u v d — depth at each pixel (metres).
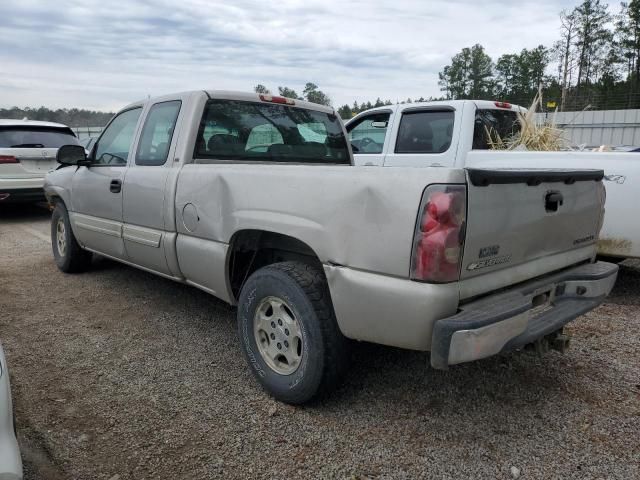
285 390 3.01
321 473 2.48
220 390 3.26
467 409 3.01
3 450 1.87
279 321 3.06
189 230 3.72
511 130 6.42
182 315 4.57
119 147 4.82
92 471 2.49
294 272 2.93
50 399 3.14
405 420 2.90
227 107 4.11
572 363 3.60
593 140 23.70
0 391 1.94
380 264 2.50
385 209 2.46
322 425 2.86
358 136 7.10
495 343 2.35
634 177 4.63
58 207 5.85
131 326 4.32
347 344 2.90
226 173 3.36
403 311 2.41
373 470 2.49
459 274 2.38
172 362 3.65
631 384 3.30
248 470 2.50
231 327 4.29
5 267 6.29
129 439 2.74
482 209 2.42
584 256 3.32
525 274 2.77
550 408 3.02
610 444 2.68
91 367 3.57
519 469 2.49
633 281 5.61
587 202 3.22
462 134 5.84
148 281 5.61
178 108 4.07
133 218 4.36
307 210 2.83
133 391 3.24
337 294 2.69
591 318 4.48
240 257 3.55
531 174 2.63
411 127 6.35
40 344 3.96
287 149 4.48
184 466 2.53
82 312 4.65
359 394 3.18
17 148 9.47
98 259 6.65
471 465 2.52
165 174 3.93
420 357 3.68
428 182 2.34
